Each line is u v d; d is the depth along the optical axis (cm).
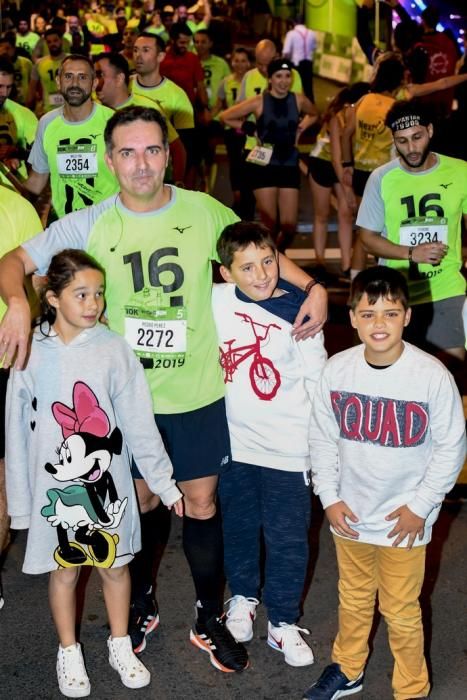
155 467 331
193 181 1004
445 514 463
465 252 882
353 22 1348
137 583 366
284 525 351
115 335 328
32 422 324
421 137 442
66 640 345
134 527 337
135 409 328
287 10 2142
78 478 324
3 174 435
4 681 350
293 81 880
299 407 340
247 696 342
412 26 1091
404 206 456
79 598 399
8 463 329
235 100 1059
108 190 562
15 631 380
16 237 372
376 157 750
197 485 349
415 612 322
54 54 1170
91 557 331
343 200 822
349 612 331
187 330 334
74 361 320
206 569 352
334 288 804
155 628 380
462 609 390
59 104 1156
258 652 367
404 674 329
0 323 336
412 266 460
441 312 466
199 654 366
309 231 996
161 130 316
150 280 329
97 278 313
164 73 1016
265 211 809
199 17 1919
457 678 348
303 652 357
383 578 322
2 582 414
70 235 333
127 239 328
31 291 381
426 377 302
